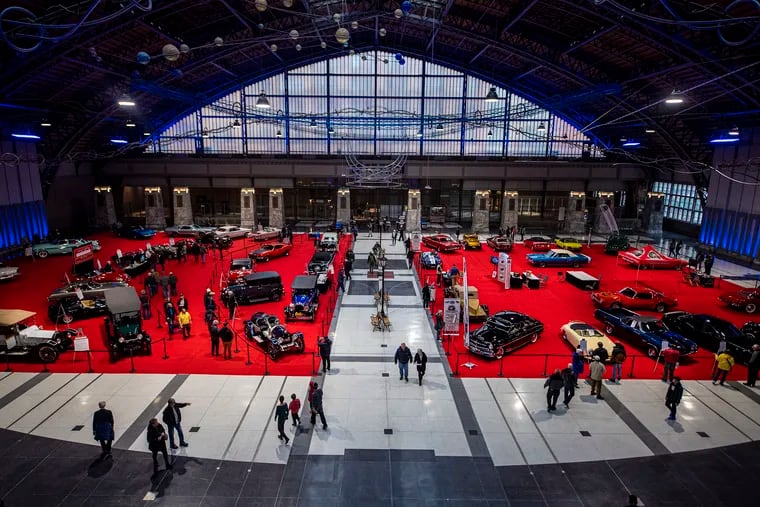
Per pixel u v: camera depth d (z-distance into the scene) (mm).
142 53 13180
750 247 36531
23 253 37500
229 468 12656
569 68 35031
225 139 47094
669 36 24969
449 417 15172
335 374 17969
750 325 21875
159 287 28406
